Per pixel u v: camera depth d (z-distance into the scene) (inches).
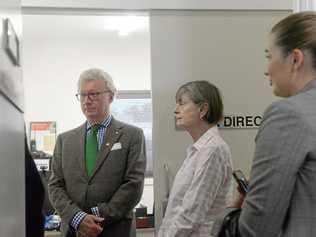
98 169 89.6
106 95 94.0
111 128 93.3
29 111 193.8
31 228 61.4
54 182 92.2
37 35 192.7
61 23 177.9
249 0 108.9
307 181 39.8
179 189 71.7
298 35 42.9
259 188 40.6
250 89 108.7
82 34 194.2
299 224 39.7
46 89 195.8
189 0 106.9
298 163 39.3
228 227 45.8
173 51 106.7
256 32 109.7
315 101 41.2
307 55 42.9
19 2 50.4
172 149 104.7
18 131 47.7
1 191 36.1
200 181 68.5
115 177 89.0
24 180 52.4
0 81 35.4
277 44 44.5
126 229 87.7
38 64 196.2
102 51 201.8
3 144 37.5
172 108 105.5
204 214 67.6
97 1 103.7
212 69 107.6
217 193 69.7
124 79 202.1
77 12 104.4
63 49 198.5
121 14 106.6
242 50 109.0
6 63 38.9
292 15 45.0
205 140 72.7
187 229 67.0
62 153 93.2
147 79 203.6
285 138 39.9
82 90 93.3
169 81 106.0
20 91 50.0
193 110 75.7
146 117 200.2
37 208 62.1
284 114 40.6
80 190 89.0
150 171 189.2
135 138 92.1
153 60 106.0
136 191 88.4
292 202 40.4
